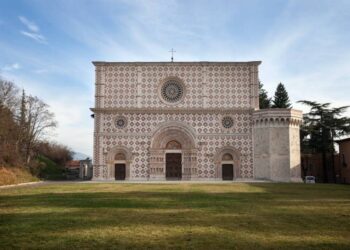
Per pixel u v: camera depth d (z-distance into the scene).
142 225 16.70
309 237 14.38
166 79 68.12
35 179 64.50
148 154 66.19
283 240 13.87
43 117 76.44
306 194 33.19
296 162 63.44
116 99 67.69
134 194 33.03
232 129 66.31
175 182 56.81
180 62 68.12
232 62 67.94
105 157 66.00
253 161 65.38
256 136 65.12
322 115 76.31
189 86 67.88
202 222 17.52
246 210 21.62
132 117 66.88
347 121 74.75
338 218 18.72
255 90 67.50
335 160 76.50
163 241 13.70
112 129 66.62
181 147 66.69
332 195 32.16
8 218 18.72
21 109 72.56
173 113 66.88
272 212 20.83
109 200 27.44
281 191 36.88
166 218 18.62
